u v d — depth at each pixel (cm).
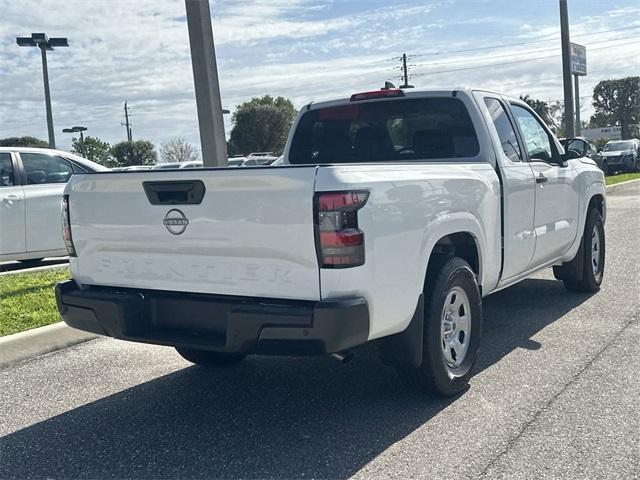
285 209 368
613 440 378
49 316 665
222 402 469
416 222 407
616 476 339
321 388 488
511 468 351
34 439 420
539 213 596
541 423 405
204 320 407
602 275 766
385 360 431
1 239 903
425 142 561
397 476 349
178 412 454
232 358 544
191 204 398
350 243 360
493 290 539
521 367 507
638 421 402
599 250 758
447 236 467
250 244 380
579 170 702
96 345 624
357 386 488
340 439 398
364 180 371
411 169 418
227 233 387
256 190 375
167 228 408
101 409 465
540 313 665
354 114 590
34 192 934
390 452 377
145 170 414
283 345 369
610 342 557
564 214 655
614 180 2717
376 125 585
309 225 362
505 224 528
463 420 416
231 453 387
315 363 546
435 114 555
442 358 438
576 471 346
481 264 493
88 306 432
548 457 362
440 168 451
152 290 429
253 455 383
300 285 370
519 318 649
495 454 368
